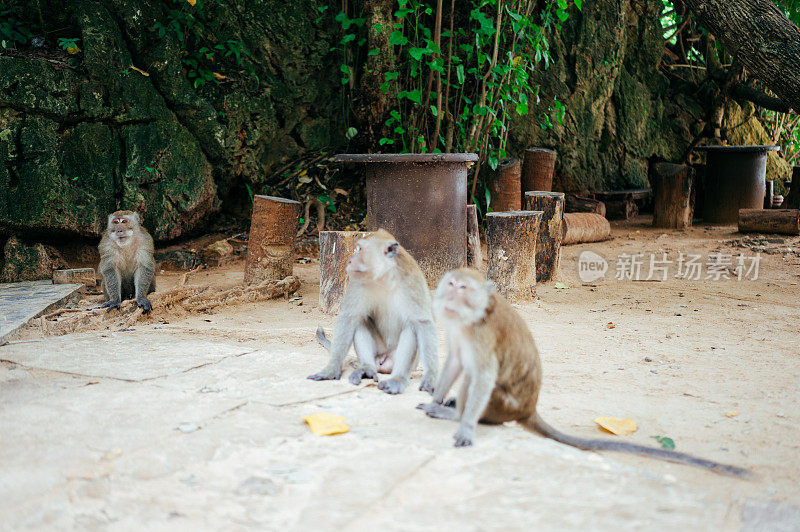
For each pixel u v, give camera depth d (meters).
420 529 2.39
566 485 2.75
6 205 9.51
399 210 8.12
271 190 12.21
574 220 12.38
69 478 2.79
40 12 10.23
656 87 16.34
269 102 11.99
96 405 3.72
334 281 7.21
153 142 10.63
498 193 12.16
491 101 10.90
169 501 2.61
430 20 11.68
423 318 4.37
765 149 14.48
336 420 3.46
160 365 4.64
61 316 6.67
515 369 3.34
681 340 5.96
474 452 3.08
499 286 7.61
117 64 10.40
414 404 3.92
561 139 14.62
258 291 7.92
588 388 4.55
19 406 3.68
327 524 2.43
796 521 2.53
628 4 15.64
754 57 9.70
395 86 11.42
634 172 16.02
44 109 9.69
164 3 11.05
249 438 3.24
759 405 4.22
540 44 11.13
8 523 2.44
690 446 3.53
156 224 10.61
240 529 2.40
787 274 9.52
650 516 2.51
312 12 12.28
